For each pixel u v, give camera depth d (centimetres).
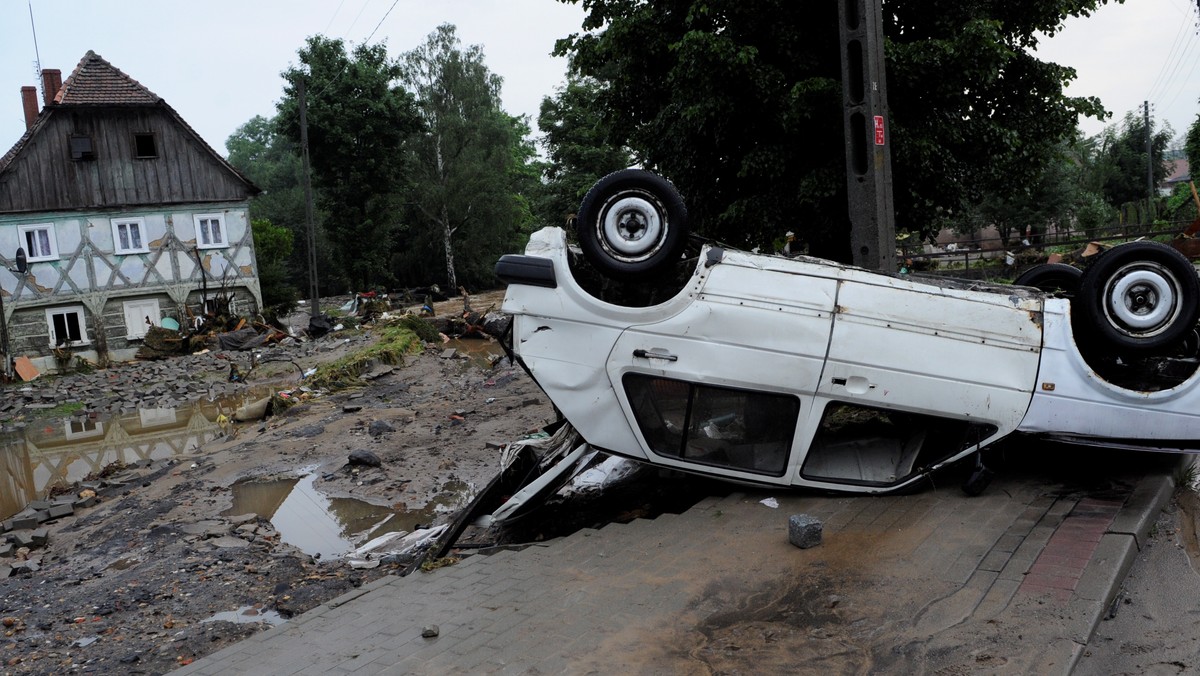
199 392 2219
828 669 389
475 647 447
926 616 428
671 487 769
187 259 3291
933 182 1178
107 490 1152
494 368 1898
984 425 609
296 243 6656
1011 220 3575
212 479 1118
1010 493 600
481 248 5597
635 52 1309
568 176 3991
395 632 484
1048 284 767
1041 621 408
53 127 3073
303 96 3391
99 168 3145
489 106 5472
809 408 615
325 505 961
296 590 696
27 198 3023
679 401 634
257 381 2309
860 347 602
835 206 1214
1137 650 396
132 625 646
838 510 604
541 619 474
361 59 4559
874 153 873
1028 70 1230
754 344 612
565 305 639
